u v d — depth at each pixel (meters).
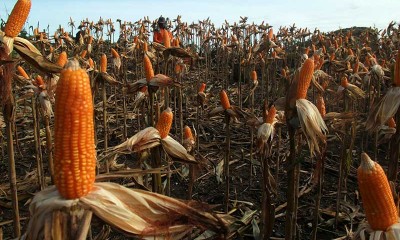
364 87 10.53
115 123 11.30
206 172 7.84
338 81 13.77
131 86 5.30
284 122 4.81
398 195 2.76
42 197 2.00
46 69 3.49
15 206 3.65
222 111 5.37
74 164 1.91
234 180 7.58
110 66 19.45
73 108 1.86
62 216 1.92
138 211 2.18
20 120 10.59
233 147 9.34
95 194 2.02
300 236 5.64
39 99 5.52
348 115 4.55
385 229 2.31
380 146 9.01
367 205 2.32
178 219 2.24
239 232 5.40
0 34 3.29
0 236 3.77
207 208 2.29
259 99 14.81
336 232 5.65
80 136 1.90
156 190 3.83
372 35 21.11
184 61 12.75
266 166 3.98
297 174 3.91
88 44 13.02
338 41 16.31
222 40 18.81
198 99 7.63
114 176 2.50
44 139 9.29
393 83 3.70
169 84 5.14
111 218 2.01
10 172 3.53
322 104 4.52
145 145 3.61
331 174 7.89
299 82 3.06
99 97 13.83
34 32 11.75
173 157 3.70
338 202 5.70
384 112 3.63
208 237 4.74
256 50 13.39
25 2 3.38
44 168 7.71
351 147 5.06
